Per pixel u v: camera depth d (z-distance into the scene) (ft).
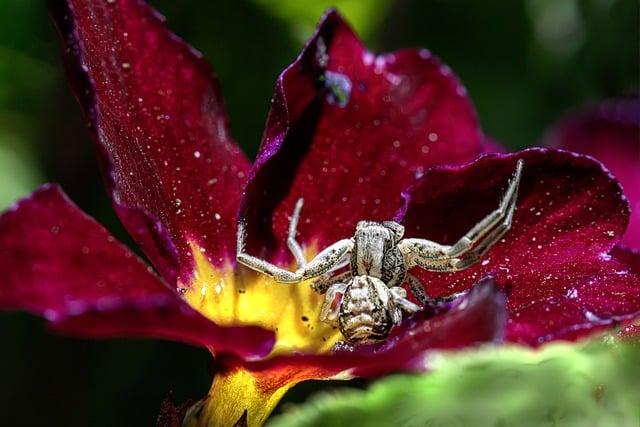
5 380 0.53
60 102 0.56
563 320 0.42
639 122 0.58
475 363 0.38
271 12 0.56
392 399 0.38
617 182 0.44
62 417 0.53
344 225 0.46
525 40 0.62
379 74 0.48
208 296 0.45
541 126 0.63
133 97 0.45
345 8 0.58
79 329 0.38
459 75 0.63
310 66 0.46
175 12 0.55
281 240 0.46
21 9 0.55
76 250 0.40
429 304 0.41
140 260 0.40
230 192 0.46
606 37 0.62
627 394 0.38
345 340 0.43
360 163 0.47
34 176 0.56
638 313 0.40
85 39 0.43
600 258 0.44
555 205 0.44
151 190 0.44
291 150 0.46
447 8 0.62
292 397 0.51
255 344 0.40
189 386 0.53
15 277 0.39
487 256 0.44
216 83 0.46
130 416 0.53
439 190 0.45
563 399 0.38
